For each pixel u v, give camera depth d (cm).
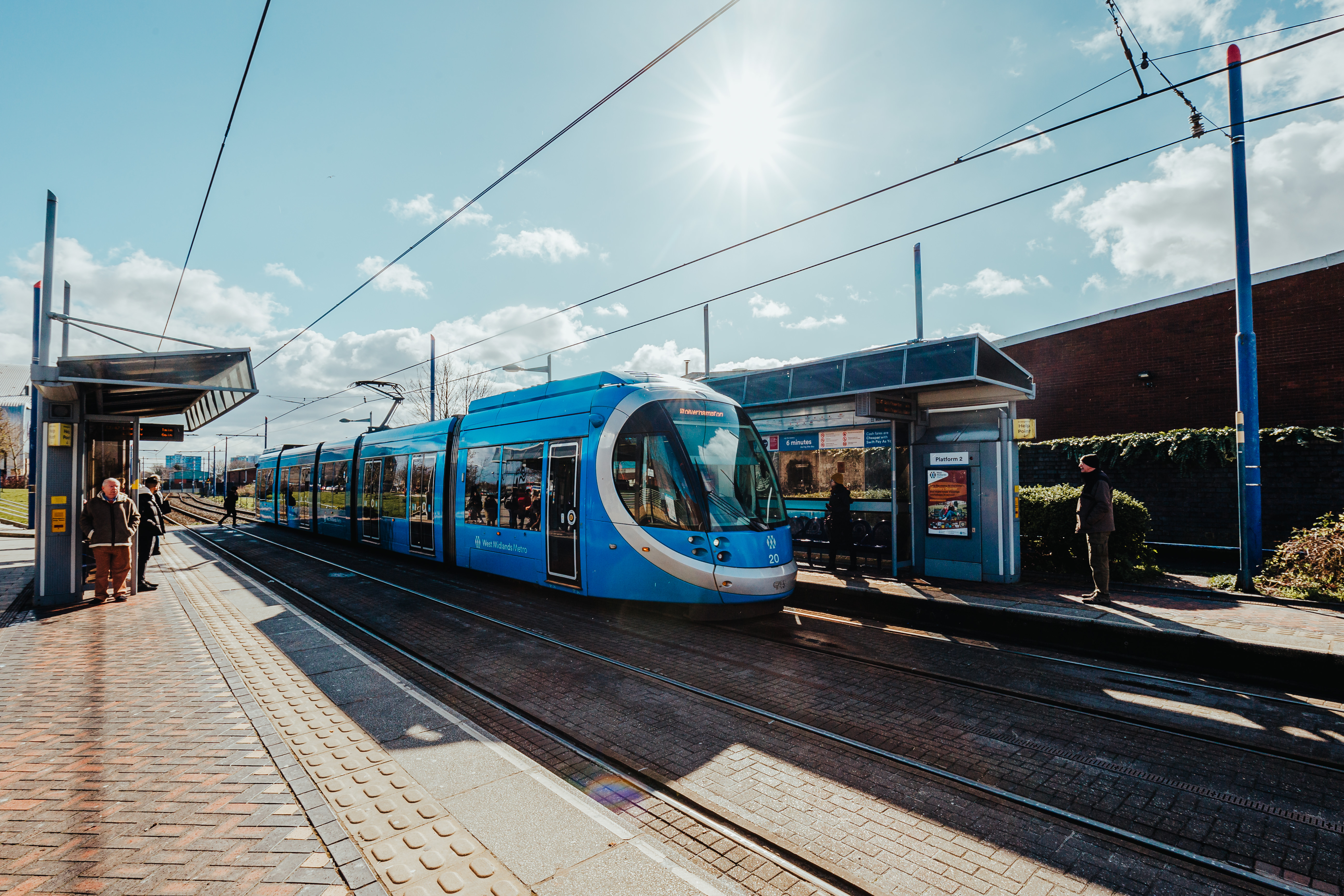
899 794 427
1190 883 338
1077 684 648
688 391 930
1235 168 950
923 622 916
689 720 552
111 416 1047
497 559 1115
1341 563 885
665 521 855
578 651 757
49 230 972
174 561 1580
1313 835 383
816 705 587
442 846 345
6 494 4275
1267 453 1246
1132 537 1071
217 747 457
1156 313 1777
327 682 625
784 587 861
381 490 1596
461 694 618
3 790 394
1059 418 1930
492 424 1183
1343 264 1516
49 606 960
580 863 334
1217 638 699
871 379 1099
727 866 349
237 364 1020
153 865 317
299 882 304
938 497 1106
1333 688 629
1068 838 378
